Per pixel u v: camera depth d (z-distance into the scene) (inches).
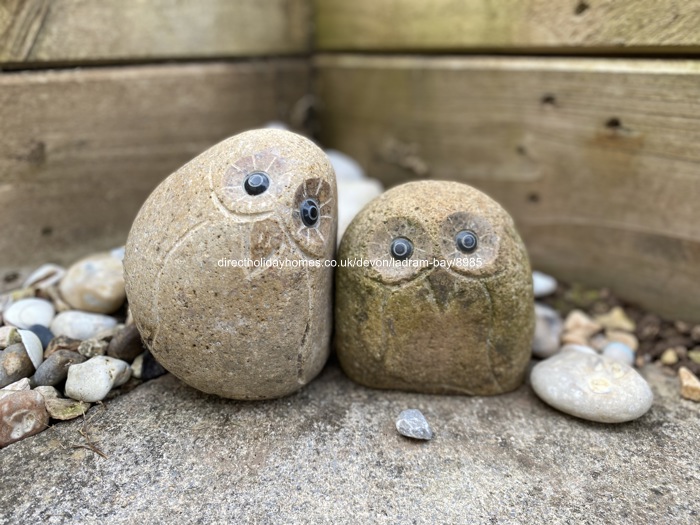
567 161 16.4
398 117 20.6
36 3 14.6
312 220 10.7
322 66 22.5
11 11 14.3
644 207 15.0
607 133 15.2
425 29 18.6
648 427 11.7
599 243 16.2
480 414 12.0
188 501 9.6
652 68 14.0
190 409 11.8
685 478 10.4
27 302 13.7
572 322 15.2
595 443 11.2
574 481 10.3
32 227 15.8
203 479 10.1
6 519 9.2
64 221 16.4
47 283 15.0
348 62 21.6
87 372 11.6
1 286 15.5
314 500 9.7
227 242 10.2
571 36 15.0
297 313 10.7
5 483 9.9
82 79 15.8
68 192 16.2
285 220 10.3
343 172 20.7
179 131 18.3
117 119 16.7
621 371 12.0
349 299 12.0
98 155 16.6
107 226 17.3
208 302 10.3
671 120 13.9
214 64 19.0
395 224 11.6
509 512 9.6
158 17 17.0
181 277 10.4
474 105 18.2
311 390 12.6
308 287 10.7
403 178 21.2
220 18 18.7
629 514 9.6
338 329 12.4
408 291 11.5
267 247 10.2
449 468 10.5
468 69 18.0
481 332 11.8
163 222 10.7
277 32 20.8
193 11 17.8
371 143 21.9
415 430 11.0
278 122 21.7
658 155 14.3
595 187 15.9
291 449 10.8
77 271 14.2
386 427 11.5
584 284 16.9
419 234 11.5
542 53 16.2
